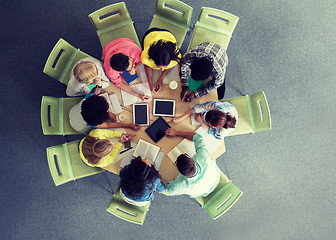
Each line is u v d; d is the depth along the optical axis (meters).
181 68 2.06
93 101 1.72
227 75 2.99
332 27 3.01
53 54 2.22
